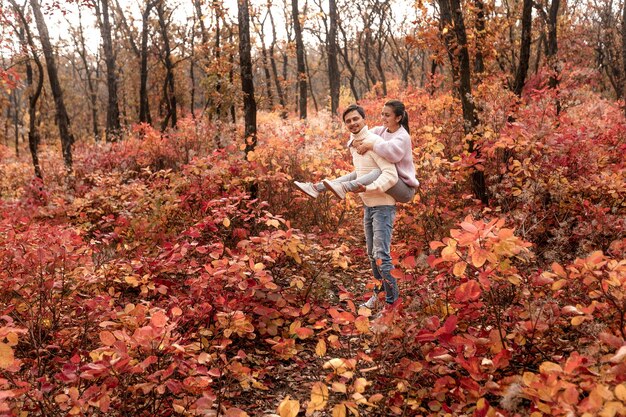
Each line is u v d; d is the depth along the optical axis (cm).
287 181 600
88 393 230
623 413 170
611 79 2336
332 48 2056
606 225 431
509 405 211
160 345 246
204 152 923
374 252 393
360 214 687
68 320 352
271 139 674
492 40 1046
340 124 927
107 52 1712
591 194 509
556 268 260
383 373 290
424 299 320
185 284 405
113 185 758
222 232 505
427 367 275
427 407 271
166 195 545
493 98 656
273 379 321
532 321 272
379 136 396
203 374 256
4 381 211
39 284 331
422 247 483
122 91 2889
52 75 1122
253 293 338
